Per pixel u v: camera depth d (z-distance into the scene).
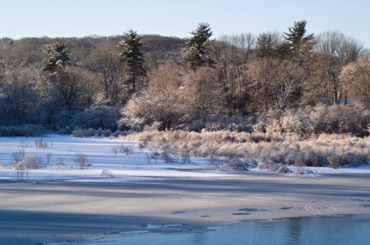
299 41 79.44
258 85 70.81
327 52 77.44
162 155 29.86
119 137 51.19
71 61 85.94
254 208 15.25
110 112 65.19
